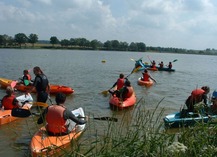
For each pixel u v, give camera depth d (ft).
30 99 35.19
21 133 24.70
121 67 113.29
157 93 50.34
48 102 39.37
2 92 45.70
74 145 12.60
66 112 20.31
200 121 15.30
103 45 457.27
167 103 40.83
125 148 11.45
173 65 153.79
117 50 467.11
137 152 11.37
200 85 66.03
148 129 13.28
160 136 12.12
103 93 45.88
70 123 21.88
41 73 29.22
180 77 82.02
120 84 42.68
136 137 12.10
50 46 422.41
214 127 12.69
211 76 92.17
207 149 10.89
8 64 104.94
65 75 74.69
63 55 211.00
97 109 35.50
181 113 18.66
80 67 104.68
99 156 10.91
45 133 19.69
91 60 156.35
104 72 88.12
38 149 18.02
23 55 183.11
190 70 116.67
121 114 32.60
